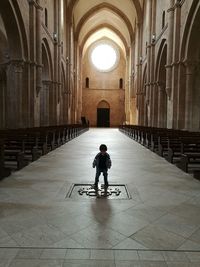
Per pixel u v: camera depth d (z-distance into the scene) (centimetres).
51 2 2748
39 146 1267
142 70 3672
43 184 709
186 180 770
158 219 480
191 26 1759
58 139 1678
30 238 402
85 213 505
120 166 985
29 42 1991
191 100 1911
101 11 4553
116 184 716
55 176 805
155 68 2816
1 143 761
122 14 4419
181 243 390
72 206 542
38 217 484
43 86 2803
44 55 2638
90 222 464
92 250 368
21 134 1216
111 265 332
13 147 1044
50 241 393
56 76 2953
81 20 4522
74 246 379
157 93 2848
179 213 509
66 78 3828
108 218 482
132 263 337
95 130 4184
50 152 1377
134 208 534
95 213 505
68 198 593
